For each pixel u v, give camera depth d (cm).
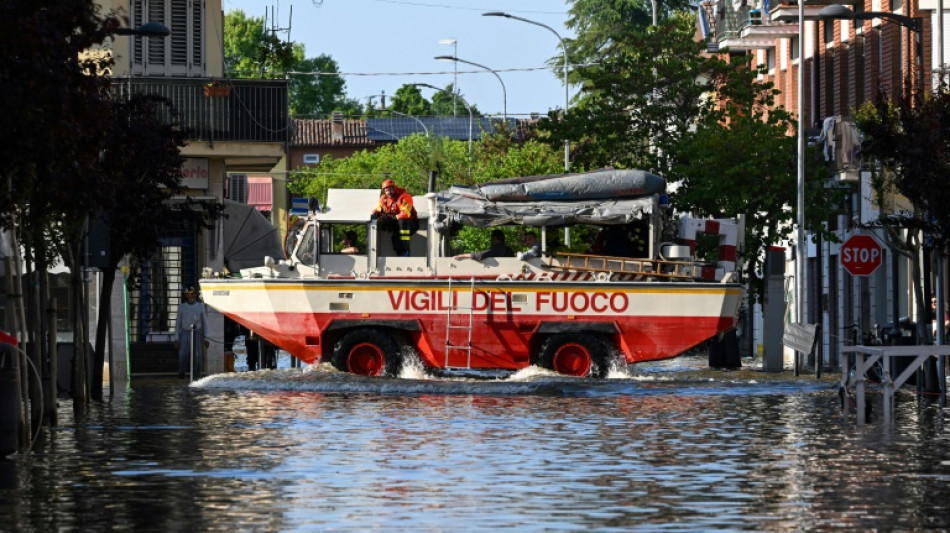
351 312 6962
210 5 8738
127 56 8644
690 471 3400
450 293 6944
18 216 4409
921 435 4266
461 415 4925
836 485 3159
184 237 8456
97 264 5872
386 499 2966
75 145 3994
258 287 7031
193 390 6334
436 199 7038
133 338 8350
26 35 3506
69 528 2627
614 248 7169
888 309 9088
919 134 6341
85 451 3853
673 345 6950
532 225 7006
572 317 6938
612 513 2784
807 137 9850
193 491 3084
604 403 5488
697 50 10594
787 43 11981
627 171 7131
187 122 8400
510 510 2823
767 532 2569
